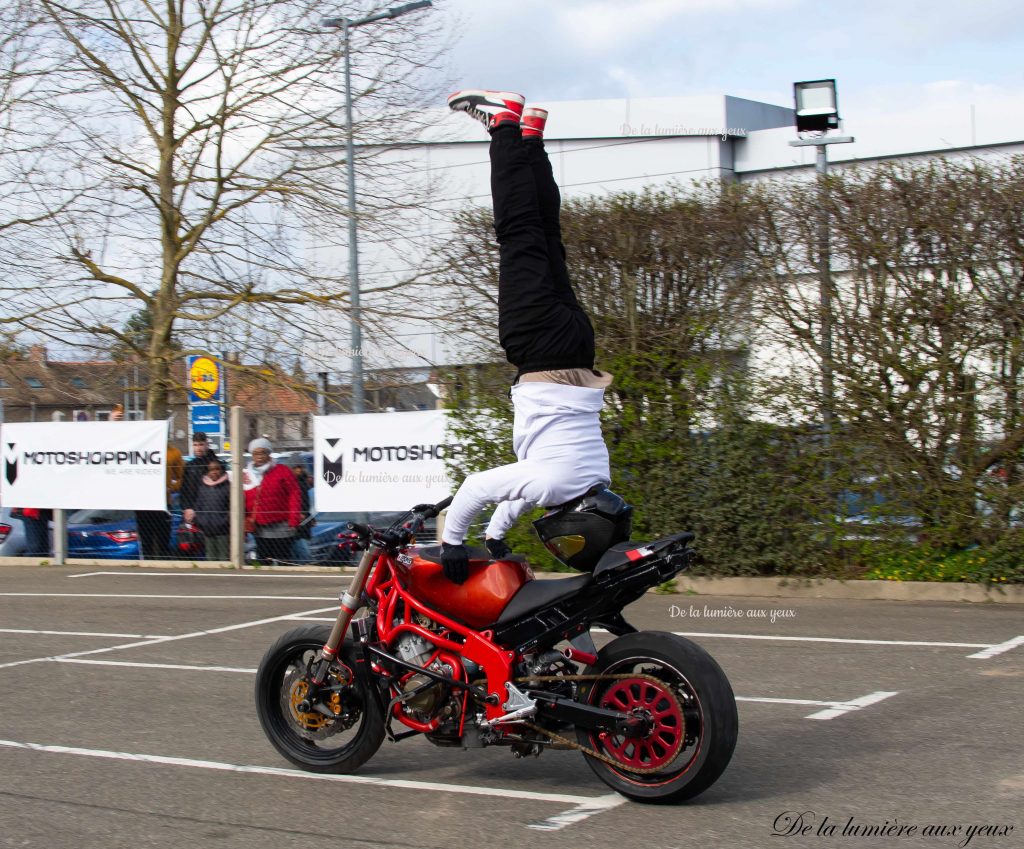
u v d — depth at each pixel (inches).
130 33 669.9
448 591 203.5
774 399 431.8
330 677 219.1
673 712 188.2
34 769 227.6
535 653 199.6
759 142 877.2
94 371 732.0
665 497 444.5
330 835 185.5
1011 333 402.9
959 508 412.2
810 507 427.5
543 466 195.3
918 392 414.9
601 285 457.7
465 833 184.5
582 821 188.2
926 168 414.6
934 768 214.4
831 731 243.0
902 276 416.8
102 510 594.6
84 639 384.5
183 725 261.9
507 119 203.0
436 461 494.9
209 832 188.4
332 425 520.1
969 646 331.9
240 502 558.9
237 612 433.7
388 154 699.4
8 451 612.7
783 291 432.1
